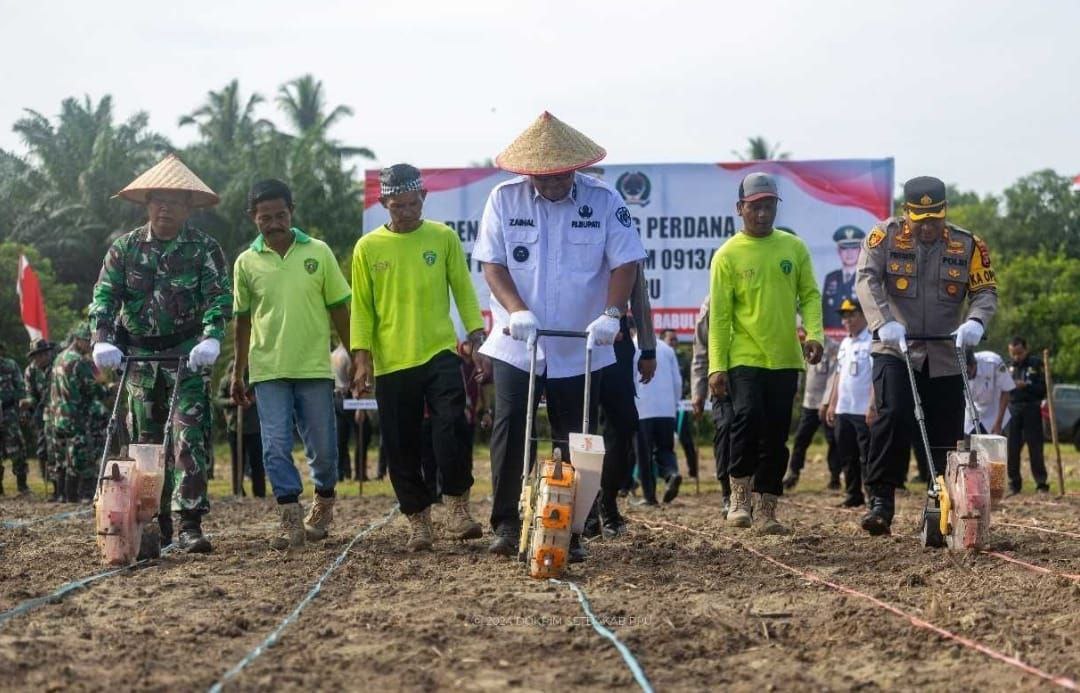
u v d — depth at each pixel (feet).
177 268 27.99
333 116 173.17
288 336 28.17
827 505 44.70
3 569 25.52
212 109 180.55
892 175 63.21
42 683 15.72
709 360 32.83
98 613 20.56
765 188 31.91
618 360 29.14
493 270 25.85
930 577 23.88
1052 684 15.62
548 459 24.54
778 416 32.30
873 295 28.89
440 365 27.86
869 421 32.65
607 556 27.17
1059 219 261.24
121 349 28.25
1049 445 113.50
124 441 30.68
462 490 28.45
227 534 33.27
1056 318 192.13
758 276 31.96
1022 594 21.93
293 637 18.60
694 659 17.48
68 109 164.66
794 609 20.98
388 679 16.20
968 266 29.12
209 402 28.53
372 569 24.93
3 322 118.42
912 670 16.61
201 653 17.66
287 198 28.37
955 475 26.81
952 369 29.12
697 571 25.02
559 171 25.11
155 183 27.58
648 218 63.72
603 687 15.96
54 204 151.23
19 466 57.98
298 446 101.14
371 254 27.91
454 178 63.41
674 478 45.29
